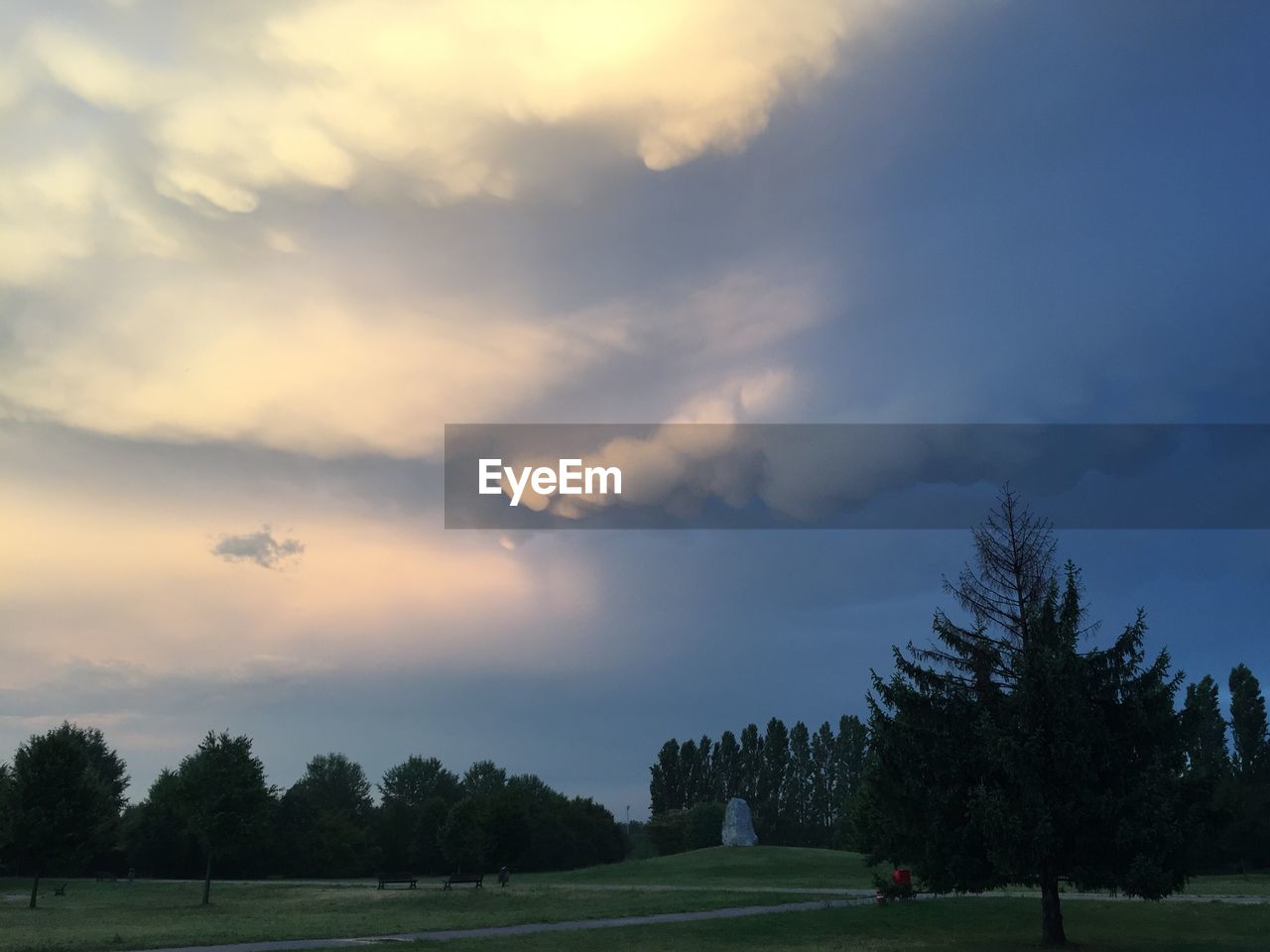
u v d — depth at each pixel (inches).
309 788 5753.0
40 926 1493.6
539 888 2342.5
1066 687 1187.3
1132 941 1296.8
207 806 2146.9
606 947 1197.1
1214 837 1208.8
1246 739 4089.6
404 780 6190.9
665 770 5684.1
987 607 1330.0
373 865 4591.5
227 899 2252.7
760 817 5290.4
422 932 1300.4
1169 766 1215.6
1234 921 1477.6
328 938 1205.7
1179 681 1237.1
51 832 2058.3
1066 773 1160.8
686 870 2942.9
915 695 1272.1
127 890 2765.7
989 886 1237.1
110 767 5108.3
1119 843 1130.7
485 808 3435.0
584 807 5403.5
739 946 1236.5
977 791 1165.1
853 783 5182.1
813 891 2103.8
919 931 1408.7
